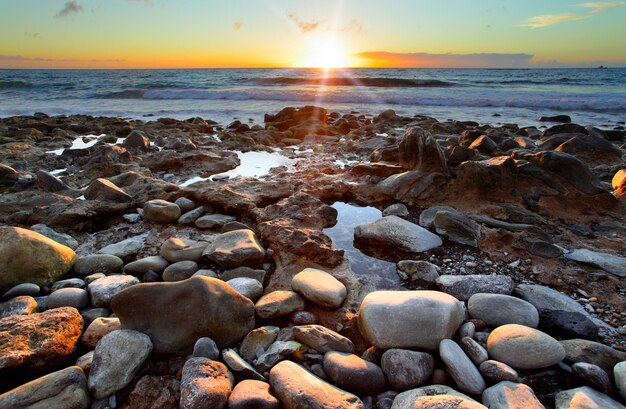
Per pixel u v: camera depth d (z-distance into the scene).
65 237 4.30
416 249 4.18
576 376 2.40
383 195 5.63
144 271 3.65
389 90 24.83
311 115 13.44
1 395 2.14
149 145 9.25
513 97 19.97
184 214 4.85
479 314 3.00
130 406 2.28
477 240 4.29
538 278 3.62
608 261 3.69
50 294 3.21
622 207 4.85
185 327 2.64
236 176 6.59
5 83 30.97
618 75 41.97
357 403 2.19
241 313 2.84
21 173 6.81
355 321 3.03
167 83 33.94
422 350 2.61
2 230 3.48
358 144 9.53
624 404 2.25
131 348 2.48
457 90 24.44
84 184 6.50
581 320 2.91
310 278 3.35
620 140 9.96
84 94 25.42
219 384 2.23
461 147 6.25
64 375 2.28
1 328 2.49
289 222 4.56
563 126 9.93
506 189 5.13
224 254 3.70
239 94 22.47
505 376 2.36
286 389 2.23
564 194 5.03
